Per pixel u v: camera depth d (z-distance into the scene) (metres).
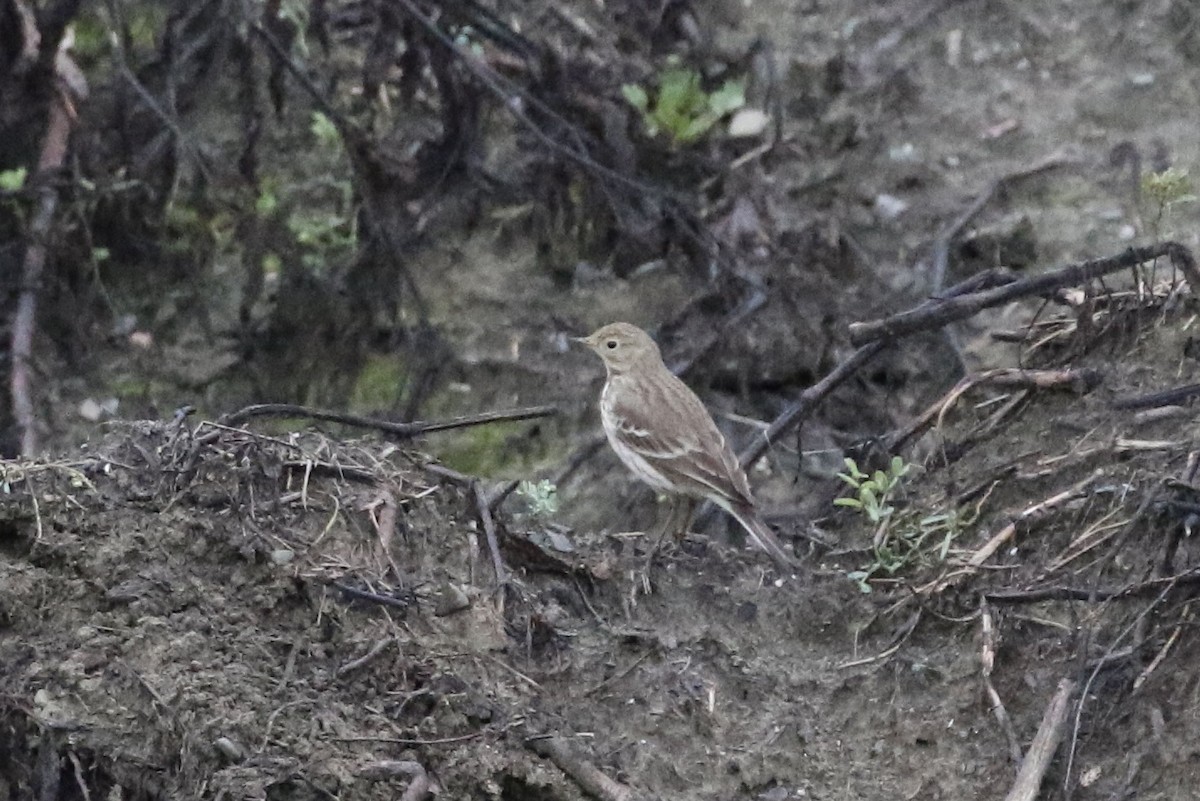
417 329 15.32
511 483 10.48
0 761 8.39
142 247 15.70
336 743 8.33
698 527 12.69
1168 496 9.72
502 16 16.05
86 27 16.27
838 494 11.77
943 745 9.30
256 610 8.90
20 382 14.80
